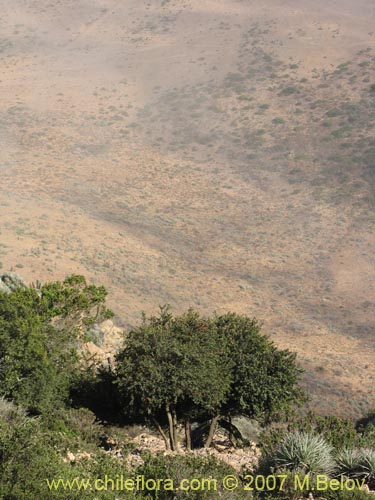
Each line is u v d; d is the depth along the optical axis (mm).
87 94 140000
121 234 81625
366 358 59969
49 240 72562
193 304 68688
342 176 106438
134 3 191125
